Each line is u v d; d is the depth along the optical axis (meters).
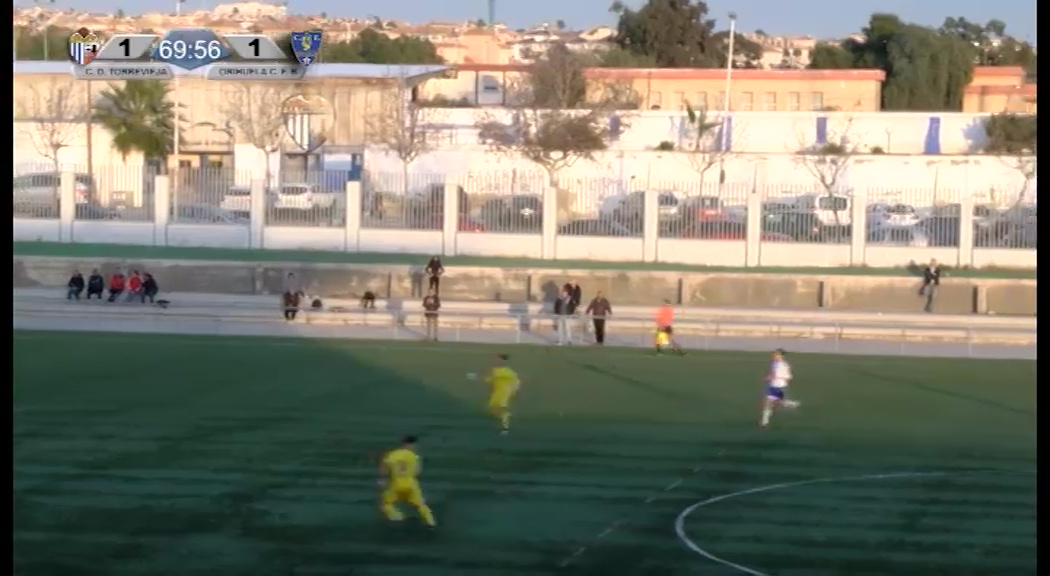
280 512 18.64
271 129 62.88
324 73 64.06
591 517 18.64
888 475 21.47
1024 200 54.88
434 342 38.75
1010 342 40.09
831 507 19.36
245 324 41.81
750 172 63.06
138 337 38.84
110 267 46.75
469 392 29.52
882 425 26.03
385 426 25.25
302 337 39.50
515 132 65.19
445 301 45.69
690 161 63.12
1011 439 24.62
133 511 18.59
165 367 32.84
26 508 18.66
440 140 66.75
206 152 63.91
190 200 52.44
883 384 31.62
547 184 53.22
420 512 18.08
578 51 112.06
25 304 43.56
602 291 45.38
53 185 53.19
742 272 46.81
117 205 52.75
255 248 51.41
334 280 46.59
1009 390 30.83
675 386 30.84
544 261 49.47
